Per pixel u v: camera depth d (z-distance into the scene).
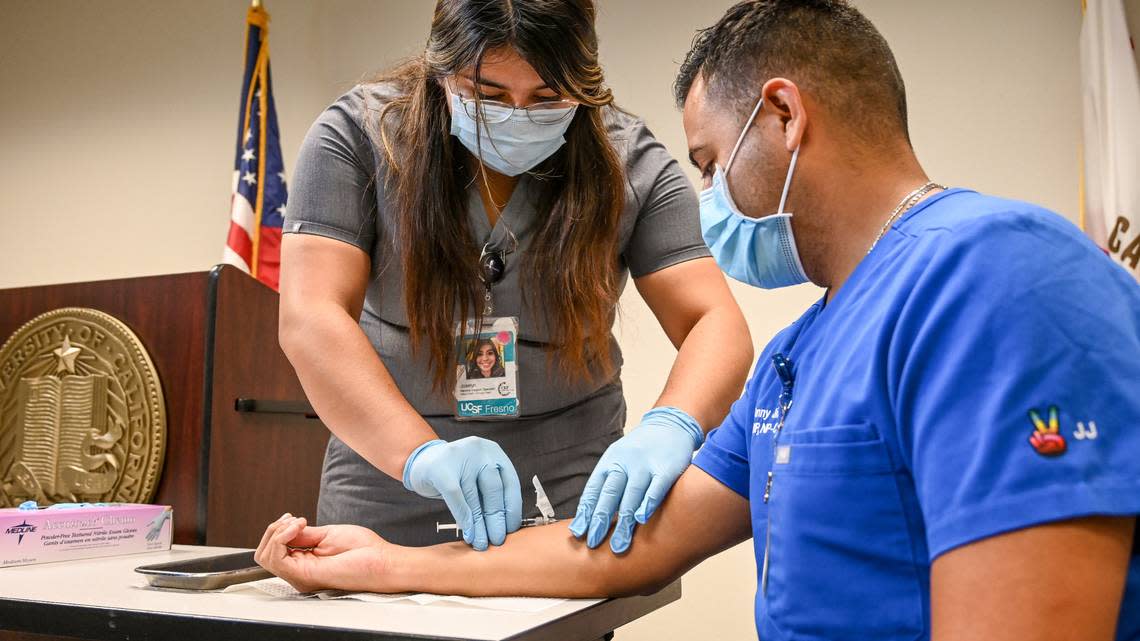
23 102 3.79
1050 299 0.65
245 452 1.82
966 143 2.65
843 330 0.81
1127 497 0.60
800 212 0.88
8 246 3.77
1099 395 0.62
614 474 1.14
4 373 1.88
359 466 1.40
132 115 3.62
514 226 1.36
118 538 1.51
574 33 1.18
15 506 1.84
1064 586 0.59
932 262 0.72
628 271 1.52
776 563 0.83
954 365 0.66
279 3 3.42
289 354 1.27
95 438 1.79
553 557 1.12
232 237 3.04
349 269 1.32
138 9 3.66
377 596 1.09
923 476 0.67
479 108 1.20
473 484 1.16
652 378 2.93
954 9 2.69
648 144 1.49
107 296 1.85
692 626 2.78
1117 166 2.37
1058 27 2.58
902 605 0.72
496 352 1.35
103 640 0.98
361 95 1.40
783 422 0.87
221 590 1.11
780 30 0.87
